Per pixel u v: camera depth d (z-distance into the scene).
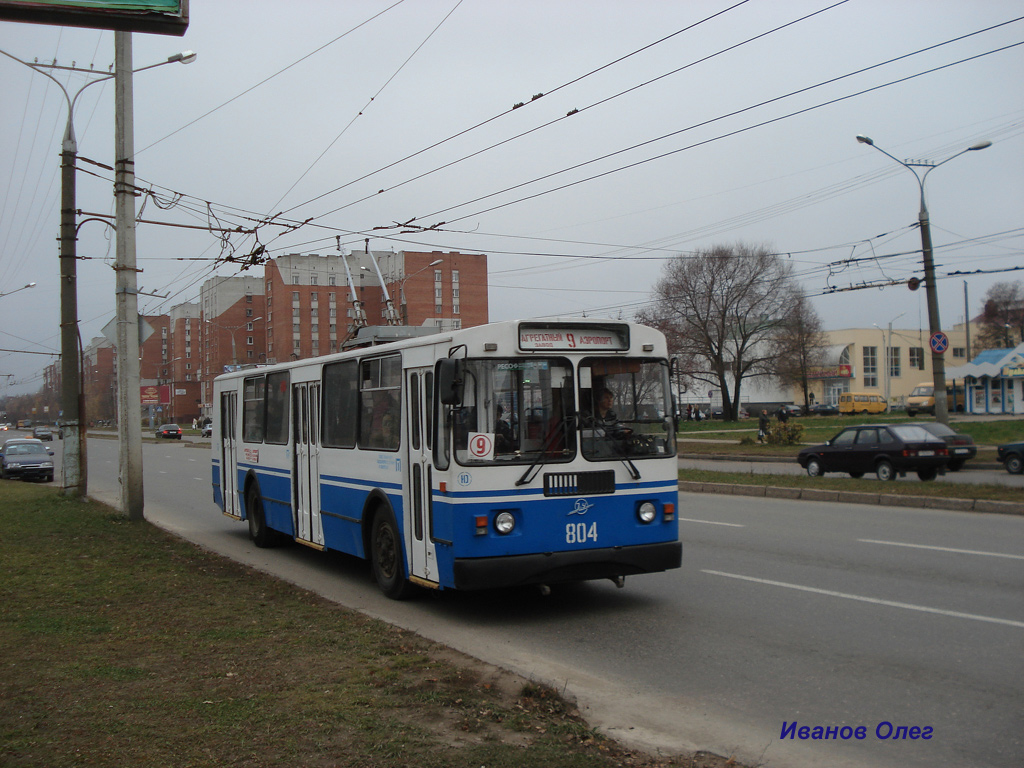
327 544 10.48
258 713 4.77
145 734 4.46
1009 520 13.10
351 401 9.82
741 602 8.14
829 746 4.60
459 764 4.08
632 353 8.12
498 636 7.26
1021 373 55.41
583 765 4.11
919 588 8.39
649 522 7.97
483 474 7.41
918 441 20.45
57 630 6.91
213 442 15.79
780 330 61.97
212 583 9.09
